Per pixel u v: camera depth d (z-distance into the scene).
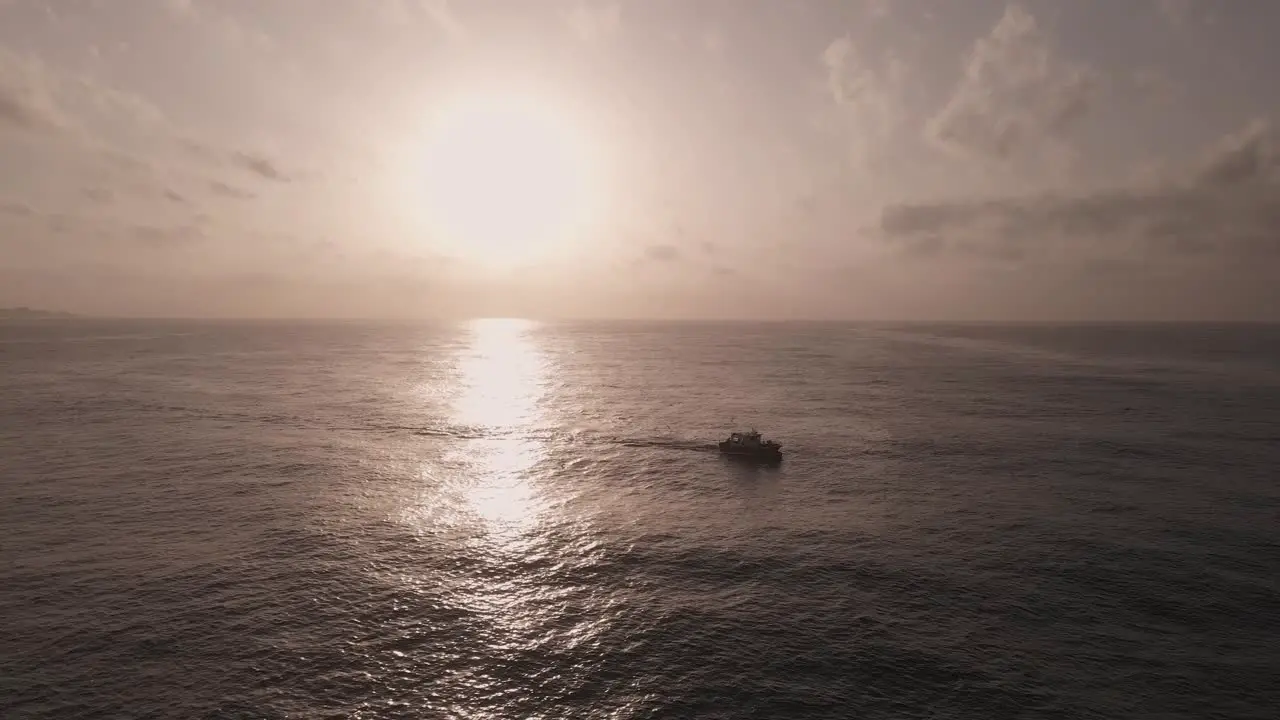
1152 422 98.31
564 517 56.62
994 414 106.38
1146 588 41.88
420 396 127.81
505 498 62.34
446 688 31.30
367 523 54.16
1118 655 34.28
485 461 77.00
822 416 106.00
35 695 29.95
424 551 48.31
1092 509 57.50
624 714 29.44
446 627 36.94
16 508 55.84
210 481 65.50
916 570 44.69
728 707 29.89
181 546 48.03
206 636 35.31
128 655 33.34
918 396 128.62
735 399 125.81
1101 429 93.19
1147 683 31.91
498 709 29.77
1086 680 32.09
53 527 51.44
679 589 42.03
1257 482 65.62
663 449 83.69
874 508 58.66
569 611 39.00
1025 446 82.69
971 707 29.94
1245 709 30.02
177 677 31.58
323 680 31.66
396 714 29.33
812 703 30.17
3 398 117.19
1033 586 42.12
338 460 75.75
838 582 42.88
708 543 50.19
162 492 61.31
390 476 69.25
